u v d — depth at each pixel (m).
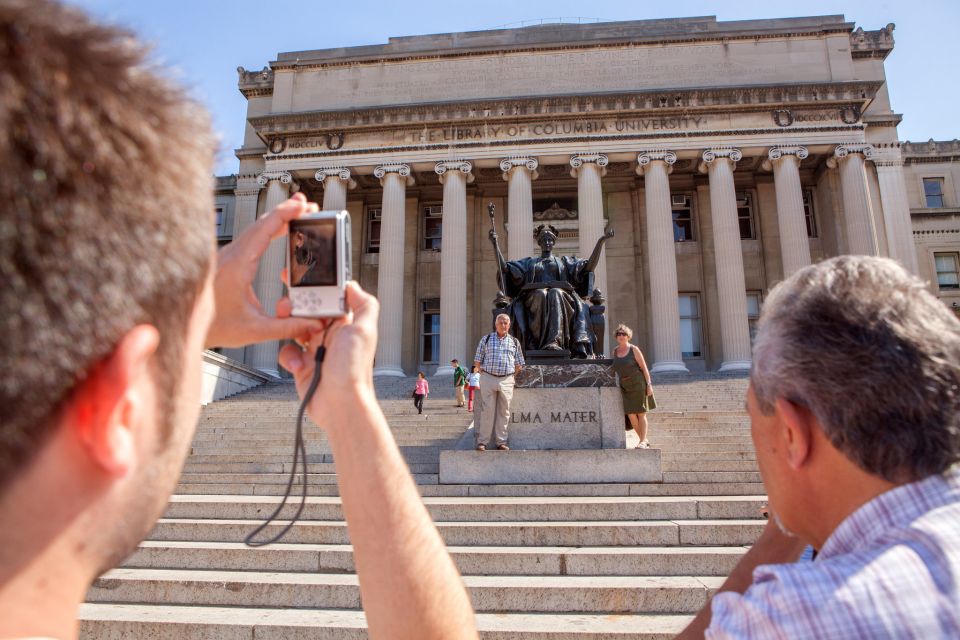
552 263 11.05
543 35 37.50
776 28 36.16
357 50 38.19
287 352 1.29
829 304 1.17
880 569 0.95
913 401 1.05
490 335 9.80
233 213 39.06
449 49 37.16
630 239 37.06
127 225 0.65
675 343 31.72
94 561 0.70
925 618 0.90
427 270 37.66
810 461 1.17
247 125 39.41
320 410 1.18
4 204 0.57
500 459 9.33
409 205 38.66
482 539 6.88
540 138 34.72
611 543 6.79
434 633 1.08
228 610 5.48
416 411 21.41
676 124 34.50
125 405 0.67
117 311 0.64
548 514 7.62
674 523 7.04
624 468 9.22
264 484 10.40
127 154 0.65
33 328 0.57
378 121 35.59
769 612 0.96
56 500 0.64
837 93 34.00
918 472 1.05
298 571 6.30
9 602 0.62
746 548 6.52
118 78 0.66
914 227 38.12
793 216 32.75
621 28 37.12
